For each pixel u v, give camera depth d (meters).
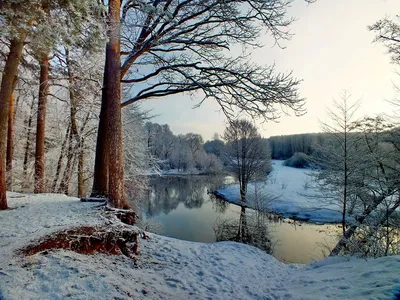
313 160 13.77
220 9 7.29
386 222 7.35
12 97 11.25
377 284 3.71
